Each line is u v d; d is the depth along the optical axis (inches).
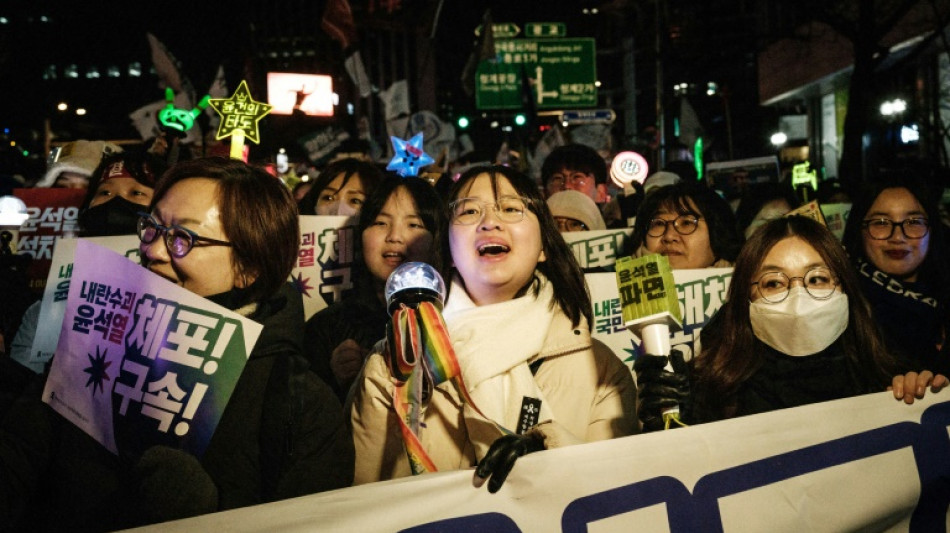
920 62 798.5
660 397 87.1
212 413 82.4
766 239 112.0
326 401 89.0
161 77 385.7
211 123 420.2
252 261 89.0
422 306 90.4
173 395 82.2
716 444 90.8
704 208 166.6
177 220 87.0
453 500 77.6
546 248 111.9
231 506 83.2
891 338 129.1
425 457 88.3
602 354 112.3
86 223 147.8
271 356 88.9
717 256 168.6
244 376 87.0
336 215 173.8
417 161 239.9
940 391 104.6
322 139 431.2
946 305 144.2
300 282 159.5
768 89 1237.1
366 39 2667.3
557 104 987.9
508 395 102.1
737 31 1131.9
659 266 87.7
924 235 146.7
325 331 142.9
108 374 82.3
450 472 78.2
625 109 976.3
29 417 80.7
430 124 582.9
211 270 87.8
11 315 148.3
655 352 88.4
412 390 90.1
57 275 129.4
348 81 2620.6
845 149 592.1
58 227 180.2
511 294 109.6
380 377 98.2
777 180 369.1
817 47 1013.2
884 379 110.3
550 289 110.4
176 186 88.7
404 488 75.8
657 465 87.3
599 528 83.4
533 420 101.0
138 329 83.3
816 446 96.5
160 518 74.6
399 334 89.1
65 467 80.7
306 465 85.4
